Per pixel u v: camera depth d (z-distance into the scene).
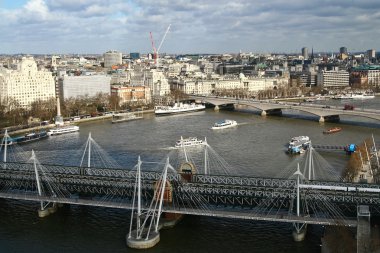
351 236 195.25
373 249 179.50
